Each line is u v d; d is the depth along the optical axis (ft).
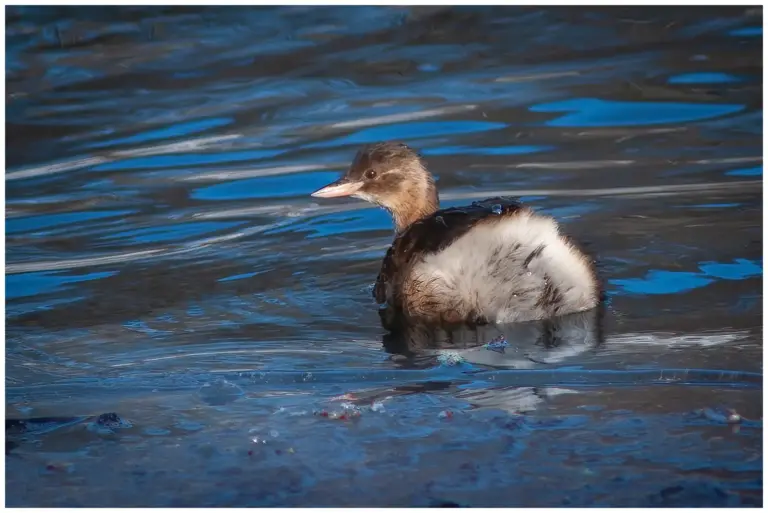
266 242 52.34
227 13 88.94
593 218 52.49
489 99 71.05
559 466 30.94
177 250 51.52
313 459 31.91
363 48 81.15
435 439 32.71
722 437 32.09
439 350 39.78
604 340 39.83
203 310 44.60
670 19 83.15
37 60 80.43
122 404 36.09
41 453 32.91
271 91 74.13
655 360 37.76
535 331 41.27
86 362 39.75
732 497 29.17
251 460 32.04
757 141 62.23
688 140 62.90
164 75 77.51
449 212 44.29
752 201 53.57
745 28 80.18
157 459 32.35
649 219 51.96
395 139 65.46
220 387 37.11
